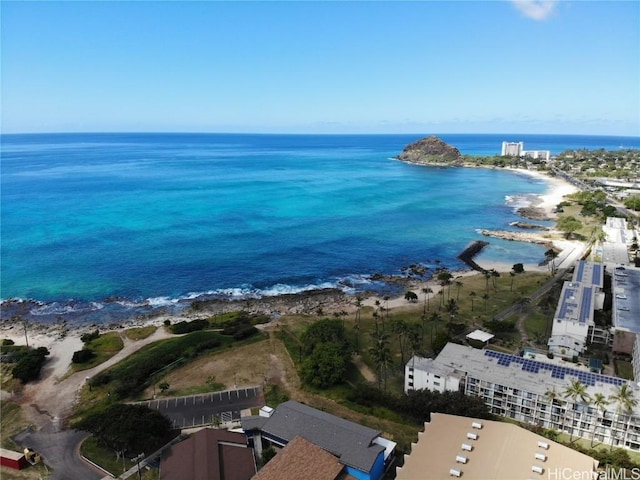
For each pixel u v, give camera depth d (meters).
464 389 106.94
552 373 104.69
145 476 88.94
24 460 93.38
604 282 178.62
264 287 196.62
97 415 99.38
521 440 80.62
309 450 83.94
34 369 129.75
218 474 81.31
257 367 130.00
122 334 156.38
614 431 92.75
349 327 154.75
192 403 113.25
